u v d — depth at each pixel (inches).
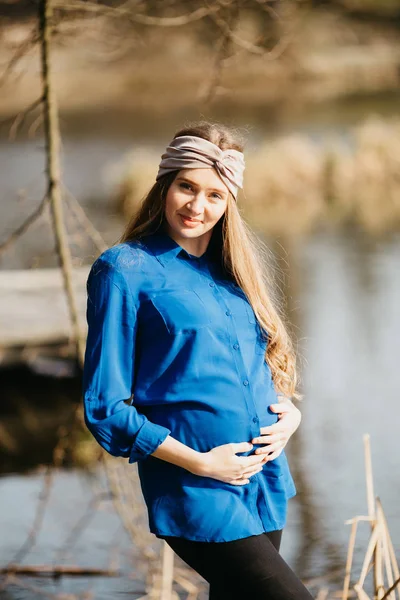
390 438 295.4
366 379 347.6
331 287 466.0
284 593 109.2
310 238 595.8
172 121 1213.7
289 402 121.5
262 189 730.2
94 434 108.3
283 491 117.2
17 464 293.1
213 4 224.8
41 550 229.6
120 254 112.2
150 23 225.3
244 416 112.7
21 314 359.3
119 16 224.5
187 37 1302.9
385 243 569.0
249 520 111.1
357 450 286.7
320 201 734.5
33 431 318.7
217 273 119.0
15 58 213.5
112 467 249.4
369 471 152.2
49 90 209.5
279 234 614.2
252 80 1354.6
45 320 352.8
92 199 739.4
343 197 739.4
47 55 208.4
